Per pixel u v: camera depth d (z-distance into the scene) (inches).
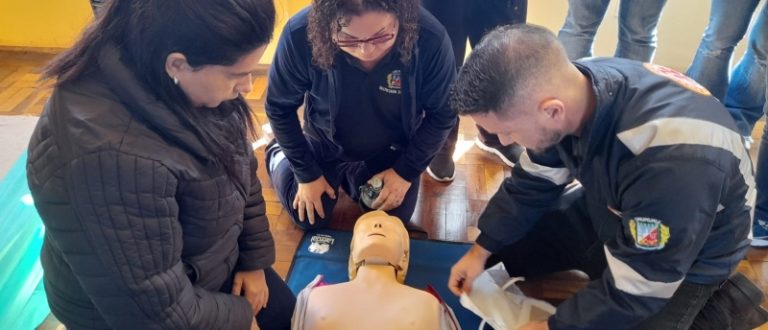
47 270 38.2
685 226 39.0
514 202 56.5
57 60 31.3
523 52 37.5
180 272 36.8
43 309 61.2
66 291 38.0
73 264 33.3
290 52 55.5
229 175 37.3
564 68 38.6
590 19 80.1
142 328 36.5
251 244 49.3
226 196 38.2
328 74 56.5
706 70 81.4
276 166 75.6
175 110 32.1
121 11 29.6
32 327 59.9
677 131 38.6
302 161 66.1
